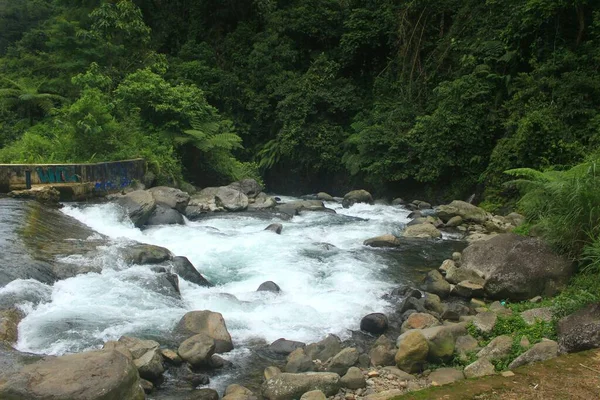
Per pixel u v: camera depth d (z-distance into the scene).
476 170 17.52
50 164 12.76
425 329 6.62
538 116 14.36
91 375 4.62
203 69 25.47
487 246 9.41
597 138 13.65
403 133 19.41
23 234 9.12
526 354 5.75
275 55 25.94
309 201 16.97
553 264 8.23
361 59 24.48
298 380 5.52
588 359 5.04
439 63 20.81
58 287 7.66
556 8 15.77
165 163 16.39
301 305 7.94
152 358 5.68
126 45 22.05
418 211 16.03
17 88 20.14
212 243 11.25
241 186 17.06
